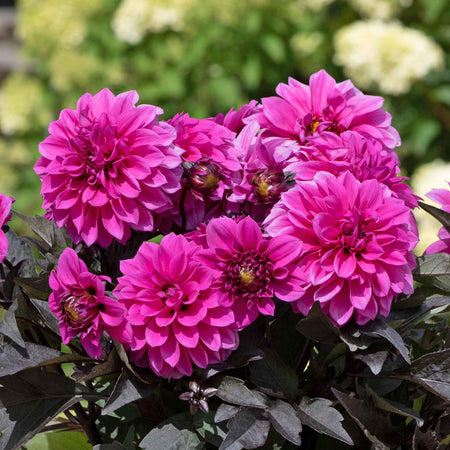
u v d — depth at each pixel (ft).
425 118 9.90
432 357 3.33
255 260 3.21
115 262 3.45
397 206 3.22
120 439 3.55
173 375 3.22
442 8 10.16
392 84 9.09
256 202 3.38
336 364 3.51
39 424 3.27
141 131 3.31
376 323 3.25
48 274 3.45
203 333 3.20
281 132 3.54
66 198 3.30
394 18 10.27
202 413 3.33
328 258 3.22
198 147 3.45
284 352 3.52
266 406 3.20
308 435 3.48
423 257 3.42
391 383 3.44
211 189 3.36
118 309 3.16
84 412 3.52
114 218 3.29
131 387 3.24
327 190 3.26
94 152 3.29
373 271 3.18
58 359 3.25
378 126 3.53
